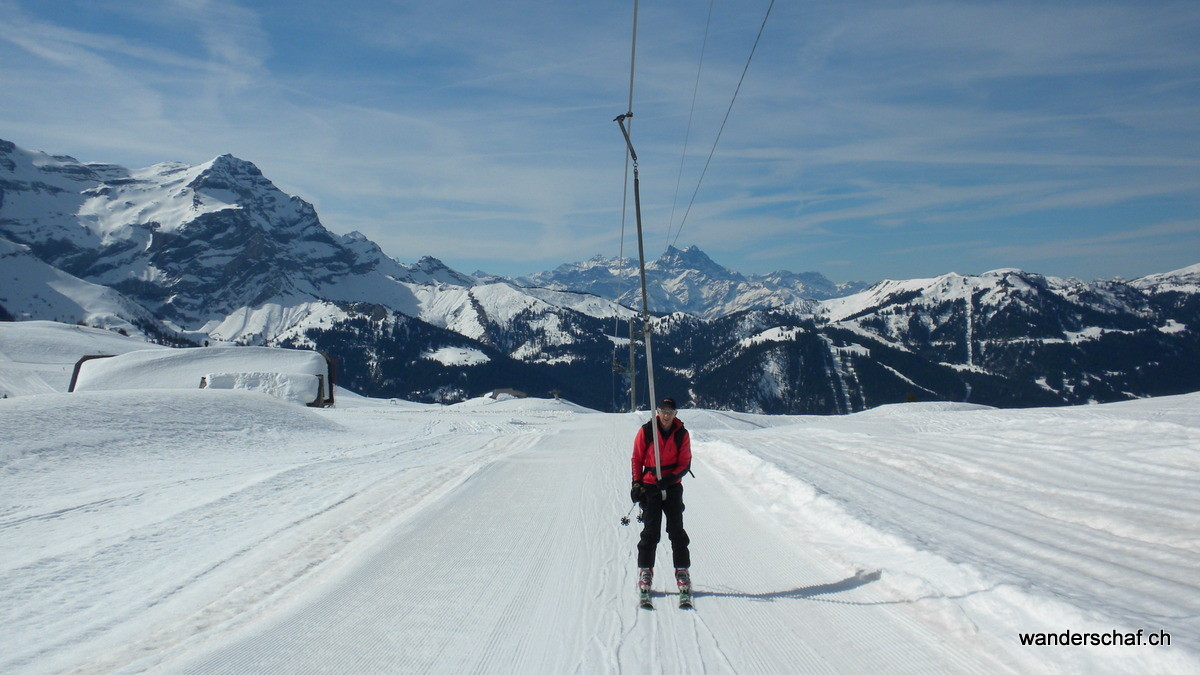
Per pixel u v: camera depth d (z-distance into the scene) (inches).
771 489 426.0
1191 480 365.1
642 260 281.1
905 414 1435.8
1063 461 454.9
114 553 321.1
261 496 467.8
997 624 190.7
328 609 231.3
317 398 2103.8
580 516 383.2
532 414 1740.9
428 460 681.0
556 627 212.8
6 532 382.6
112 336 4692.4
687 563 235.1
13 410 798.5
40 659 197.5
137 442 765.3
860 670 174.2
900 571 241.9
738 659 184.2
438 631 210.5
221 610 236.1
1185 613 182.7
